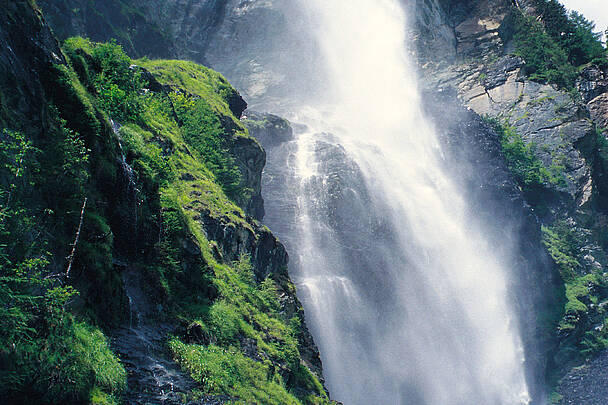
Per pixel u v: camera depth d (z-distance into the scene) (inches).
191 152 893.2
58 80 495.8
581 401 1770.4
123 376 426.6
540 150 2714.1
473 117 2630.4
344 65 3400.6
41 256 414.0
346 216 1674.5
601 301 2122.3
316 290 1400.1
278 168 1713.8
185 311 577.3
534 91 2989.7
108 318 478.0
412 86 3245.6
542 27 3437.5
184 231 634.8
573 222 2500.0
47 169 452.4
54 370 372.2
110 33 2212.1
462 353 1646.2
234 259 774.5
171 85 1063.0
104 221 502.3
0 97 421.7
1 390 342.0
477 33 3373.5
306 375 754.8
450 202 2114.9
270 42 3440.0
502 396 1648.6
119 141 577.3
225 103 1195.3
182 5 3245.6
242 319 664.4
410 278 1689.2
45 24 507.5
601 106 2992.1
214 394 498.6
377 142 2343.8
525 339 1833.2
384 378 1429.6
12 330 354.9
